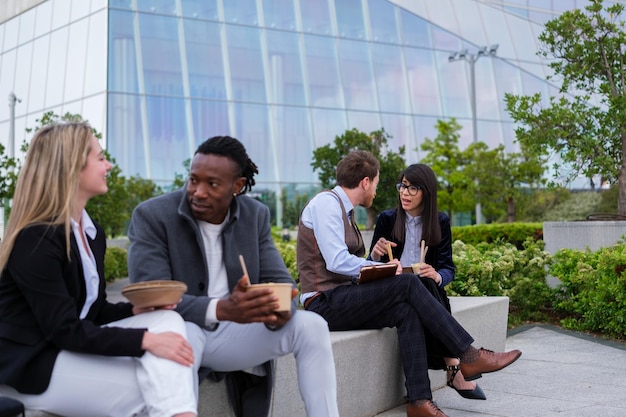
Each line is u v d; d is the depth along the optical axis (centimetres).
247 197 345
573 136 1186
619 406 453
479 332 566
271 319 292
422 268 444
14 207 274
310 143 2623
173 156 2411
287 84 2627
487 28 3066
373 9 2841
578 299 778
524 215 2269
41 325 263
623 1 2855
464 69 2973
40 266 263
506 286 807
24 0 2867
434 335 410
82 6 2547
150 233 321
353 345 423
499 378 541
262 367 329
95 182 287
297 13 2694
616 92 1178
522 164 2117
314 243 438
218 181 315
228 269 329
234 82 2536
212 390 333
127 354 261
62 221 271
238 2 2598
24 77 2759
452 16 3005
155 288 276
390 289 409
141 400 265
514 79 3050
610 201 2167
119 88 2380
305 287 439
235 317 294
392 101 2805
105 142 2330
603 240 1062
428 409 397
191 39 2497
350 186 447
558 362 598
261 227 346
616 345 670
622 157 1174
